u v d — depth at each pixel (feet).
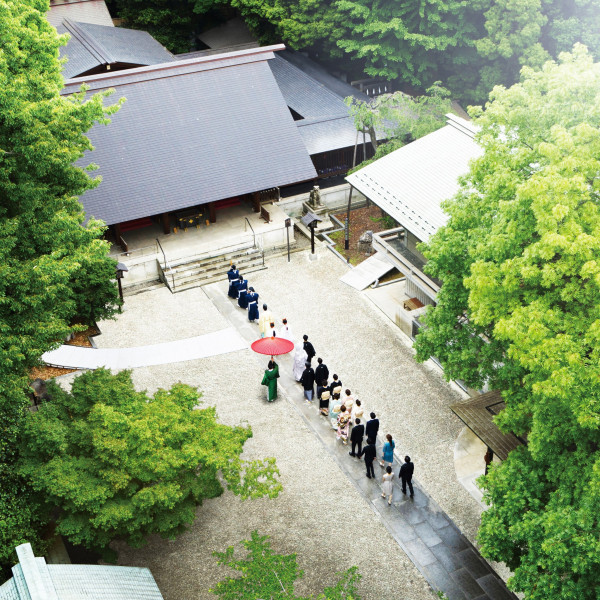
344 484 93.76
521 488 68.33
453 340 87.25
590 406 60.75
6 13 81.10
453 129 122.62
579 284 65.16
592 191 65.98
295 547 85.25
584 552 59.41
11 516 72.08
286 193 156.25
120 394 82.28
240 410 105.50
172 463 73.67
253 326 123.03
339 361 114.21
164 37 210.79
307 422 103.76
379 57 181.37
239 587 68.44
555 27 162.91
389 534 86.84
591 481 60.64
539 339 63.05
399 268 118.62
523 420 74.08
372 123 147.95
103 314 103.91
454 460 96.78
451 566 82.84
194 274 134.21
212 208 142.72
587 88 69.15
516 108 75.66
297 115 174.50
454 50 177.47
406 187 116.67
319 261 138.92
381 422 102.99
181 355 116.06
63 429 75.46
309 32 180.45
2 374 75.36
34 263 77.15
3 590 61.05
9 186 77.82
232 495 91.91
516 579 64.23
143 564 83.20
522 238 67.36
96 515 73.36
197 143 138.41
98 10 203.00
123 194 131.03
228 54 146.51
